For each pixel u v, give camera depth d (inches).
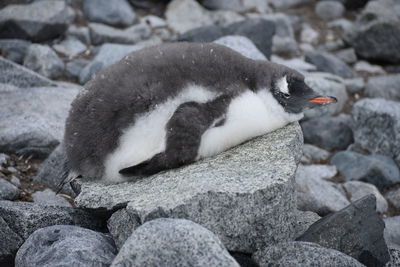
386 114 769.6
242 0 1069.8
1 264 494.3
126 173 477.7
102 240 452.1
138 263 383.2
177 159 473.1
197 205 426.0
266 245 448.5
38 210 494.9
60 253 422.0
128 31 940.6
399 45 985.5
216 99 478.6
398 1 1039.0
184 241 382.6
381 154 776.3
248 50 785.6
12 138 632.4
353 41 1013.8
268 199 438.3
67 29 920.9
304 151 783.7
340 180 735.1
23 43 853.2
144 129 467.8
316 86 842.2
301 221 532.1
